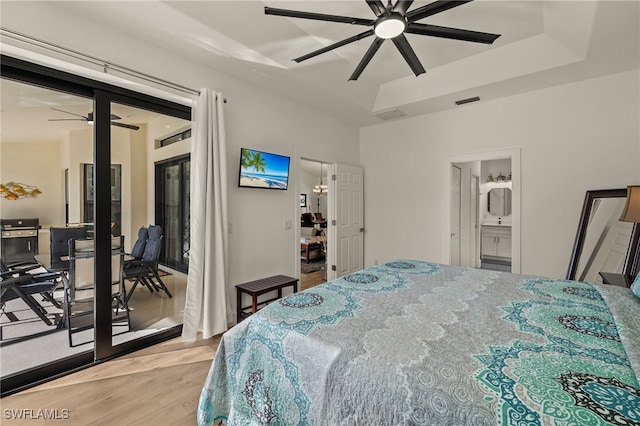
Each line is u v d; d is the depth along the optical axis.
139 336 2.63
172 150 2.86
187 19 2.26
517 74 3.11
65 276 2.60
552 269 3.43
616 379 0.89
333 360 1.13
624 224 2.92
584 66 2.89
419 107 4.08
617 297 1.55
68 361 2.21
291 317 1.43
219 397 1.47
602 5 2.02
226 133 3.11
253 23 2.49
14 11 1.85
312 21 2.61
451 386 0.90
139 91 2.55
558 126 3.37
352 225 4.89
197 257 2.76
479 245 5.79
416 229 4.52
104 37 2.24
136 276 2.64
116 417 1.75
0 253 2.30
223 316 2.89
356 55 3.19
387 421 0.94
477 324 1.33
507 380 0.90
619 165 3.06
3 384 1.95
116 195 2.54
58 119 2.49
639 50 2.60
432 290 1.83
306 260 6.41
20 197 2.36
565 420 0.74
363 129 5.11
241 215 3.30
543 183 3.47
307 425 1.16
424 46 3.04
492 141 3.81
